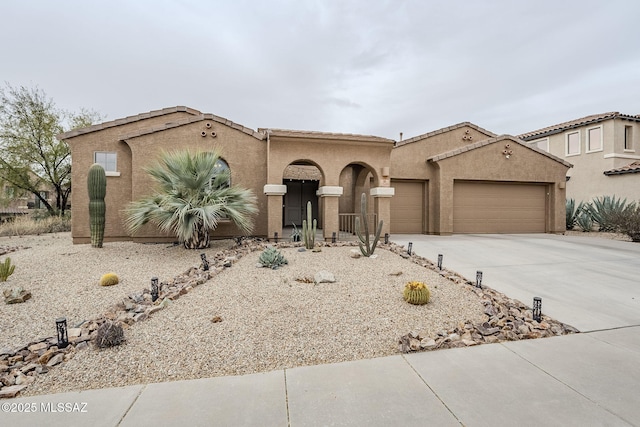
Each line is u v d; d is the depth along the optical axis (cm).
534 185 1659
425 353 395
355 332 450
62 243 1243
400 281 689
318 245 1111
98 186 1079
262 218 1314
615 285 681
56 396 309
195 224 1015
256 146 1305
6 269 700
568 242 1259
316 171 2055
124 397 306
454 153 1515
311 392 313
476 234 1568
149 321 480
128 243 1189
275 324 472
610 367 358
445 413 279
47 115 2120
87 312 542
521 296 612
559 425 263
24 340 440
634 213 1346
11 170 2027
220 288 634
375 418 272
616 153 1805
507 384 325
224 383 331
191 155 1060
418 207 1631
